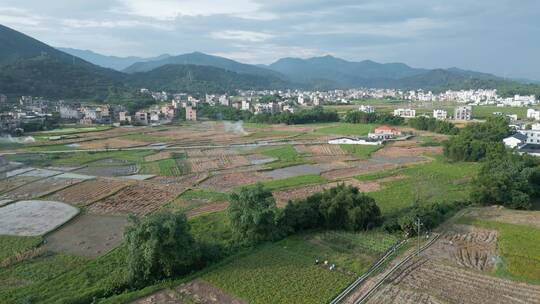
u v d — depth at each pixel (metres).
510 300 46.50
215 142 182.25
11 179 109.69
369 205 68.44
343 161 136.12
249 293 47.66
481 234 67.19
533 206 83.12
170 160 138.62
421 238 65.19
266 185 102.75
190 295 47.38
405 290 48.69
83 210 82.00
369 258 57.47
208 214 77.75
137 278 50.06
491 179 81.75
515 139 145.38
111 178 110.25
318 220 68.75
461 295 47.59
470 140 136.38
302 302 45.56
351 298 46.84
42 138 183.50
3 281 50.94
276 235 63.09
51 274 52.84
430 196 89.88
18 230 69.69
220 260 56.22
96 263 55.94
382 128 194.88
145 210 82.25
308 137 195.88
